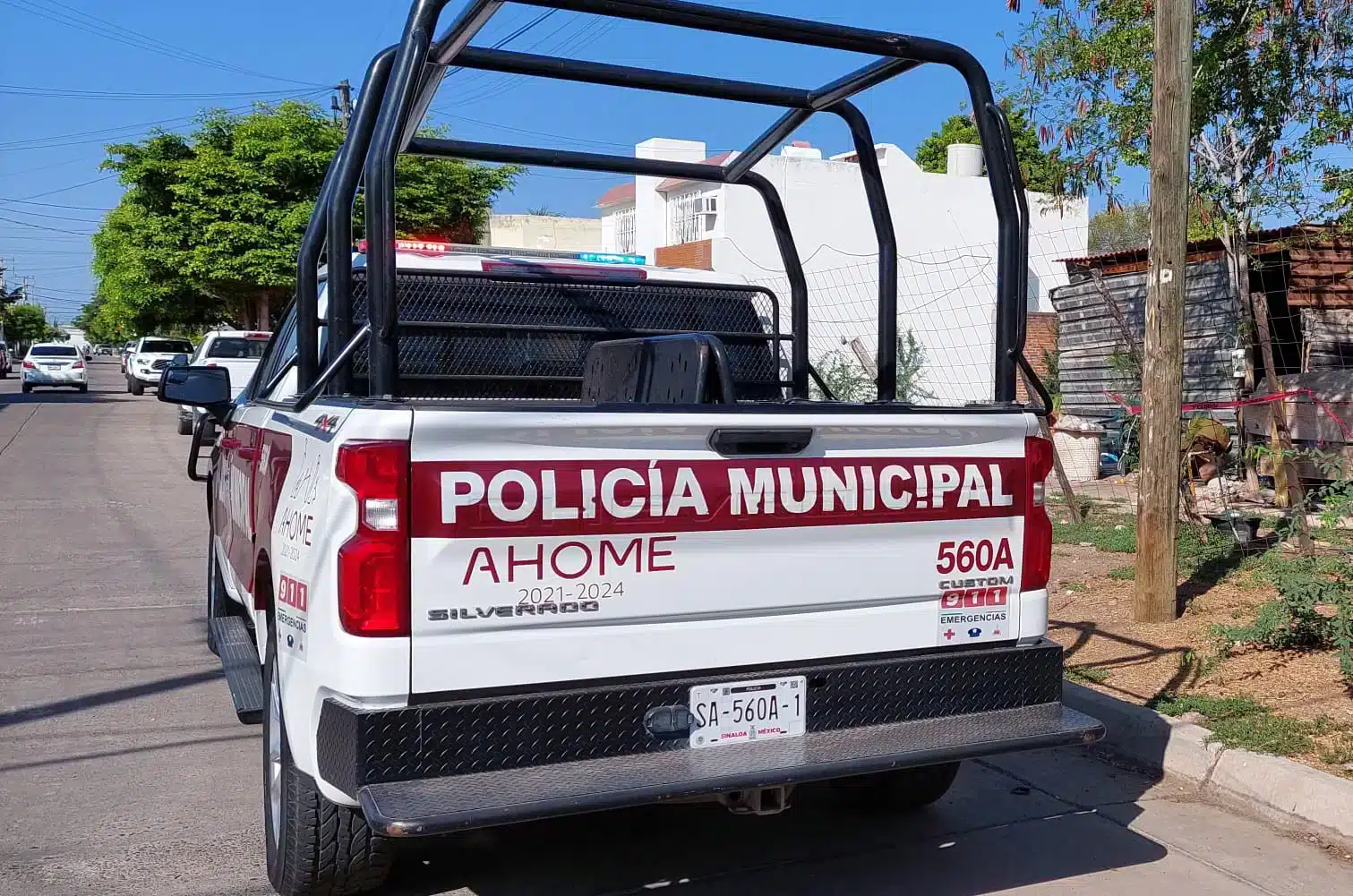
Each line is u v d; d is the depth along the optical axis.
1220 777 4.96
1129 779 5.17
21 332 118.12
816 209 21.28
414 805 2.97
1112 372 14.91
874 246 21.80
